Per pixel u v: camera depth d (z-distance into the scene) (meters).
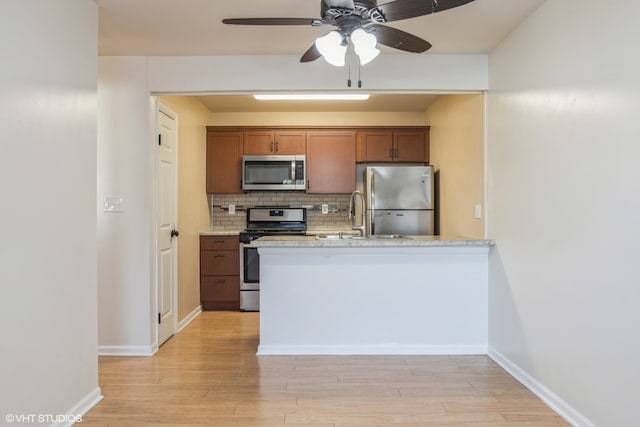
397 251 3.18
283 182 4.98
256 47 3.04
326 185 5.06
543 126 2.37
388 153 5.04
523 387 2.56
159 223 3.44
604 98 1.85
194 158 4.52
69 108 2.09
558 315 2.22
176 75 3.21
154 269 3.32
